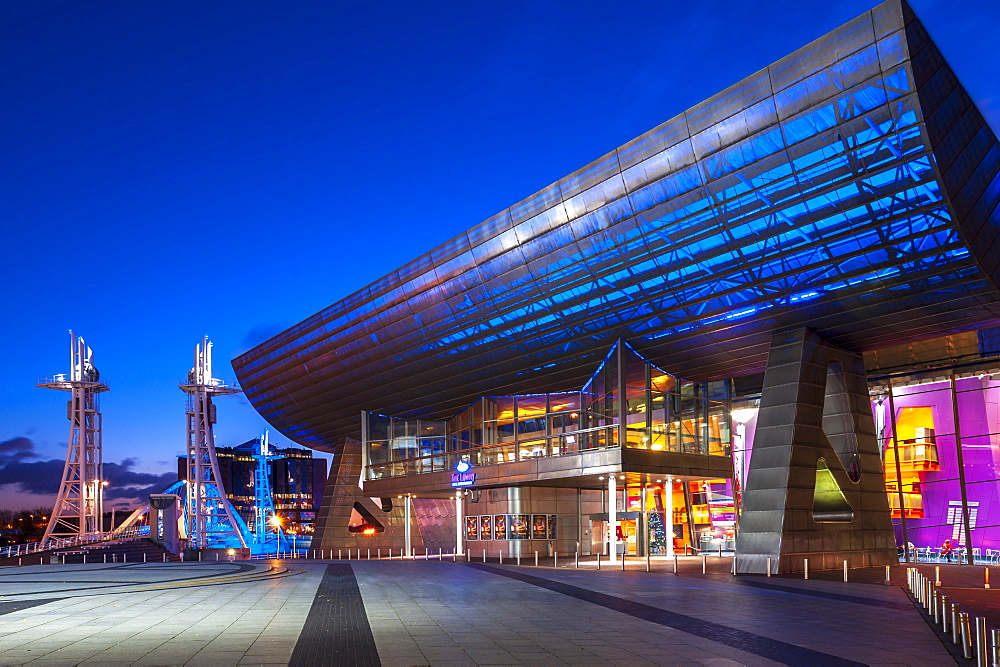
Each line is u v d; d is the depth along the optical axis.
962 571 35.41
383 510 74.62
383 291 53.47
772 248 34.62
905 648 13.39
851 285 34.72
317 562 51.78
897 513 45.28
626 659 12.30
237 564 49.12
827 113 28.98
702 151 32.94
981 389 42.88
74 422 116.88
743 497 36.53
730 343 41.44
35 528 194.75
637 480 47.00
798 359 37.59
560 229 39.97
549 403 51.50
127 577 33.28
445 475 54.59
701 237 35.75
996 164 32.59
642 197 35.94
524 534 52.34
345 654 12.64
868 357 45.94
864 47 27.03
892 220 31.17
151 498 74.31
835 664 11.90
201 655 12.41
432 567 40.34
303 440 80.69
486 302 46.59
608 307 41.97
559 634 15.07
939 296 34.16
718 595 23.30
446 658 12.34
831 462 37.28
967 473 42.78
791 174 31.39
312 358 63.94
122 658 12.07
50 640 14.04
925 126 27.33
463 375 53.66
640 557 50.69
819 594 23.56
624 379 43.62
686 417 46.28
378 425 65.12
